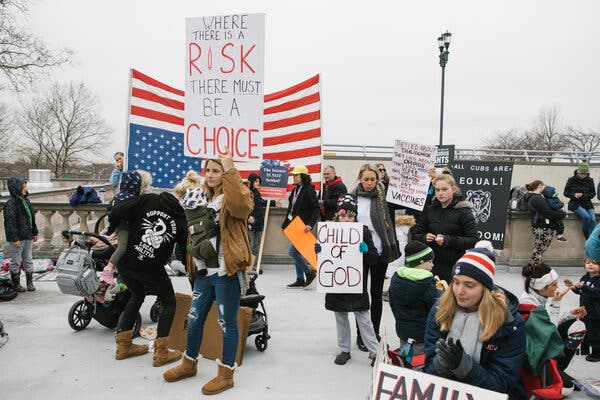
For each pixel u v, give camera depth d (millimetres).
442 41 19953
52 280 7488
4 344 4781
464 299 2326
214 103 4605
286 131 8883
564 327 4082
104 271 4727
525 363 2580
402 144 6805
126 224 4172
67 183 33750
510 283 7867
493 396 2133
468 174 8688
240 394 3768
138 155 7848
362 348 4770
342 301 4363
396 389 2359
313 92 8703
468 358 2180
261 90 4523
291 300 6625
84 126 51156
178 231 4180
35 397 3668
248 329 4453
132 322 4457
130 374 4109
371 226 4691
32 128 49688
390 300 3666
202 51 4621
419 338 3545
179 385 3910
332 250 4352
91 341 4898
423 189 6750
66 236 5039
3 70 23578
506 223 8578
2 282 6422
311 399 3697
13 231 6582
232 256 3592
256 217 8250
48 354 4535
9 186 6656
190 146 4703
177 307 4715
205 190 3877
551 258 8844
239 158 4594
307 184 7316
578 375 4266
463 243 4320
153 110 7914
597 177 23297
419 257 3742
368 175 4785
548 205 8305
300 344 4941
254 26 4480
